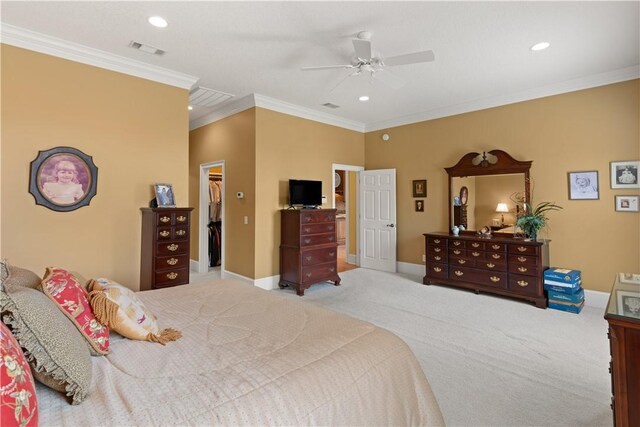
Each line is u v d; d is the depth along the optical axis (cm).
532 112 441
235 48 322
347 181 703
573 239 409
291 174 516
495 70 374
